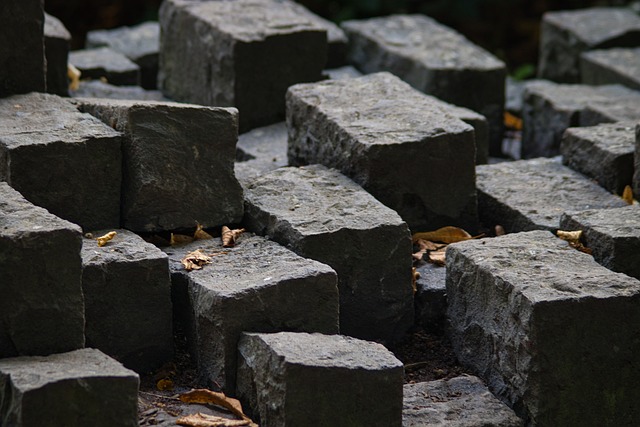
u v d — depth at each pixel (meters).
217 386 7.21
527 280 7.34
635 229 8.00
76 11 18.77
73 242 6.58
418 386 7.55
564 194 9.19
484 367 7.73
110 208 7.96
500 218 9.07
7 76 8.94
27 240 6.46
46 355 6.63
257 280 7.22
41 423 6.08
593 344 7.16
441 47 12.69
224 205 8.18
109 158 7.88
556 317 7.06
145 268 7.34
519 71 17.52
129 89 11.95
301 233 7.77
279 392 6.59
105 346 7.34
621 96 12.34
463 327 7.93
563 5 19.77
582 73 13.81
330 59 12.83
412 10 18.81
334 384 6.57
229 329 7.05
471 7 18.73
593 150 9.48
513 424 7.19
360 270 7.93
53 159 7.69
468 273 7.80
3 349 6.57
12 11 8.87
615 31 14.16
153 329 7.46
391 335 8.18
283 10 11.80
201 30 11.36
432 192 8.83
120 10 18.84
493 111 12.38
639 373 7.31
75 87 11.55
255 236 8.14
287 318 7.19
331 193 8.41
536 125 12.48
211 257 7.77
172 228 8.06
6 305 6.50
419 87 12.23
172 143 7.97
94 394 6.19
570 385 7.19
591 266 7.64
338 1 18.72
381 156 8.56
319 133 9.12
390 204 8.73
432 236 8.89
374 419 6.69
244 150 10.58
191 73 11.65
